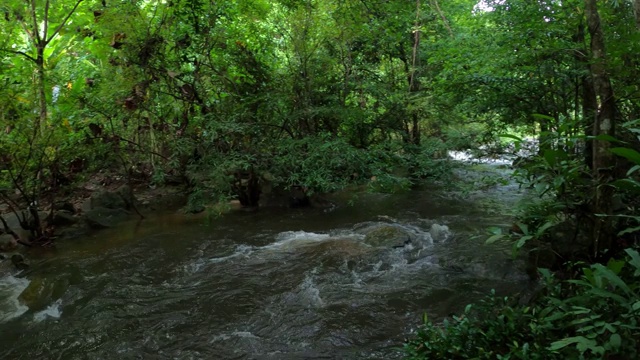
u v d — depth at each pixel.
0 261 5.63
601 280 2.63
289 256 5.45
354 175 7.12
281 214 7.48
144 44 7.28
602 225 3.79
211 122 6.89
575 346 2.60
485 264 4.76
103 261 5.57
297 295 4.44
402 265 5.08
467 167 9.31
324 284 4.65
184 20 7.77
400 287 4.51
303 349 3.54
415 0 8.93
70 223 6.96
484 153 8.57
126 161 8.63
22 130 6.45
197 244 6.09
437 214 7.15
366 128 8.26
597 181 3.74
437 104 8.07
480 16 6.91
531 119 6.79
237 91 7.86
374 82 8.76
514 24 5.91
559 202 3.92
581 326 2.76
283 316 4.05
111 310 4.28
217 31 7.80
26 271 5.36
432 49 9.16
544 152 3.83
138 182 9.09
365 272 4.93
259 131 7.39
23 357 3.61
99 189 8.38
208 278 4.97
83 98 7.74
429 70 9.20
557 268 4.23
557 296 3.16
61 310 4.39
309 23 7.63
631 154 2.83
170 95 7.95
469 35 7.48
